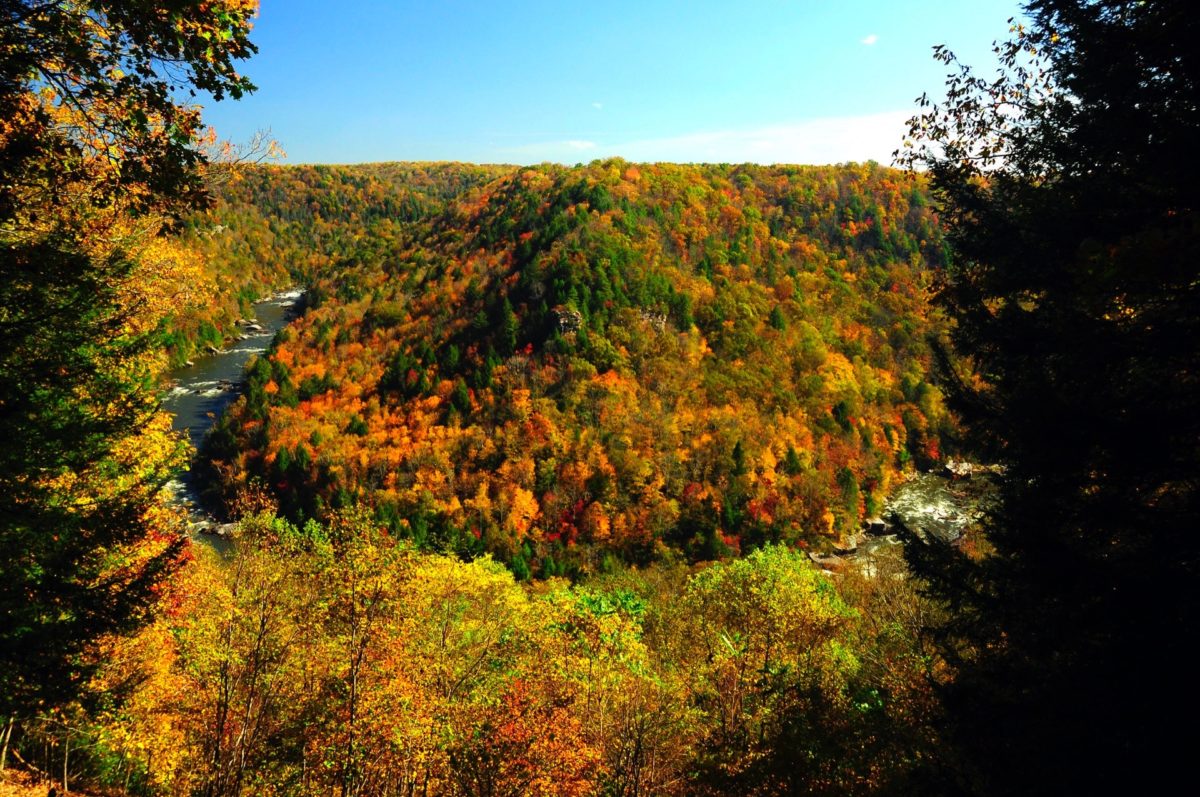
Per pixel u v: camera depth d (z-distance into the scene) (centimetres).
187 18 610
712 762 1420
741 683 2330
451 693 2372
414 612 2244
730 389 10744
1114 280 595
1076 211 820
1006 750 696
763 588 2609
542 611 2803
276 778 2064
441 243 17500
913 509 8988
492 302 12638
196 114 693
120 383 1127
